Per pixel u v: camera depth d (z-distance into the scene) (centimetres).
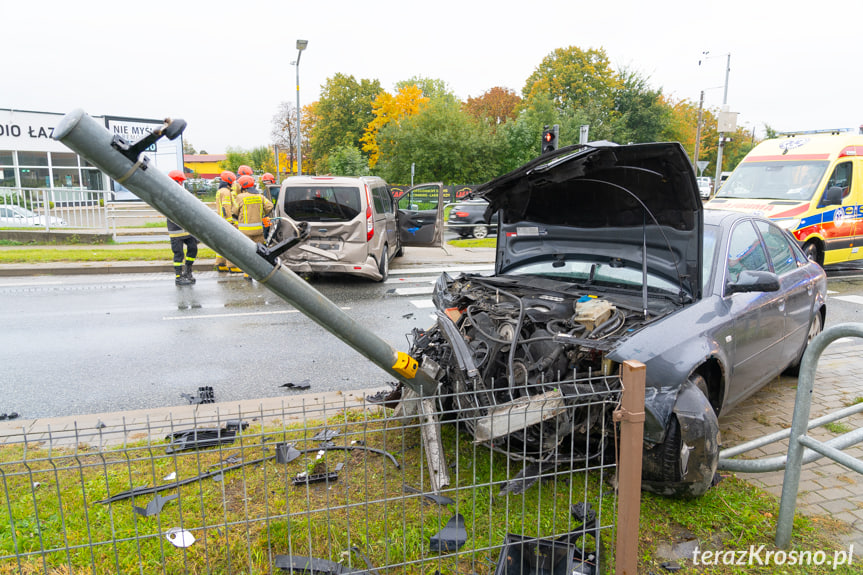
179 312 867
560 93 6088
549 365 338
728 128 2152
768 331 435
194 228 240
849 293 1030
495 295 432
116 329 768
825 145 1082
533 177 420
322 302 275
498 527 301
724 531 305
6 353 659
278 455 370
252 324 797
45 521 303
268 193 1873
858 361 617
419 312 870
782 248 508
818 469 381
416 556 278
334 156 4253
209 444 391
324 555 276
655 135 6006
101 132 217
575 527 298
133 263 1255
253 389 546
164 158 2959
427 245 1325
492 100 6638
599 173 391
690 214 376
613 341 328
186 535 287
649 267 414
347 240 1043
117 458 373
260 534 290
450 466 365
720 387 375
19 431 428
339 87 6638
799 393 276
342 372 597
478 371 350
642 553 286
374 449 386
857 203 1084
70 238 1571
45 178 2661
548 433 334
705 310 370
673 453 313
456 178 4397
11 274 1184
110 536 291
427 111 4456
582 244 459
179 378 577
